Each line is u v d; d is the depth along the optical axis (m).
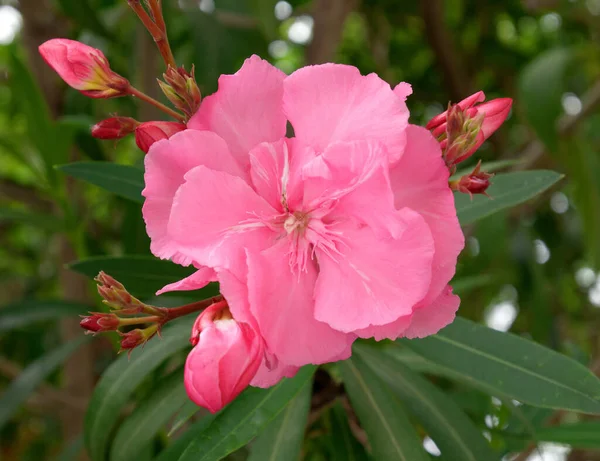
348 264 0.16
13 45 0.35
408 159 0.15
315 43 0.33
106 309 0.26
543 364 0.18
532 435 0.20
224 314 0.15
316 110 0.16
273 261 0.16
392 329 0.16
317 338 0.16
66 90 0.34
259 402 0.17
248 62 0.16
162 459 0.20
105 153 0.34
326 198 0.16
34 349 0.41
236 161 0.16
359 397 0.19
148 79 0.29
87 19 0.32
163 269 0.20
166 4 0.30
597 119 0.41
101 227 0.39
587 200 0.35
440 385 0.33
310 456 0.22
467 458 0.19
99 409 0.20
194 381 0.14
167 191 0.15
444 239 0.15
